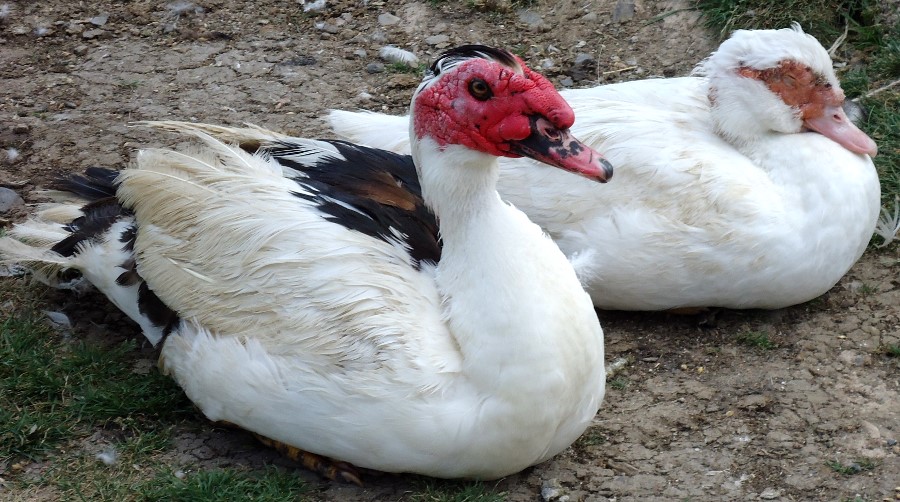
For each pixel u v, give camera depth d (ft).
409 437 17.22
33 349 22.29
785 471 19.02
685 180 21.62
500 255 16.89
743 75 22.40
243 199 19.19
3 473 19.49
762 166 22.39
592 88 25.12
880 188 24.84
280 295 18.07
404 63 32.19
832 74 22.57
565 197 22.26
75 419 20.54
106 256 21.09
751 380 21.45
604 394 20.04
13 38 34.17
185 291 19.15
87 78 32.30
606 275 22.35
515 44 32.78
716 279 21.80
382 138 24.34
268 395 17.95
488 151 16.60
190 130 21.27
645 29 32.50
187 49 33.55
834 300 23.45
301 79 31.99
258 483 18.86
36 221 23.03
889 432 19.76
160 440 20.08
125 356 22.26
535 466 19.34
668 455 19.58
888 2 30.71
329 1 35.22
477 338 16.88
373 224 18.88
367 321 17.33
